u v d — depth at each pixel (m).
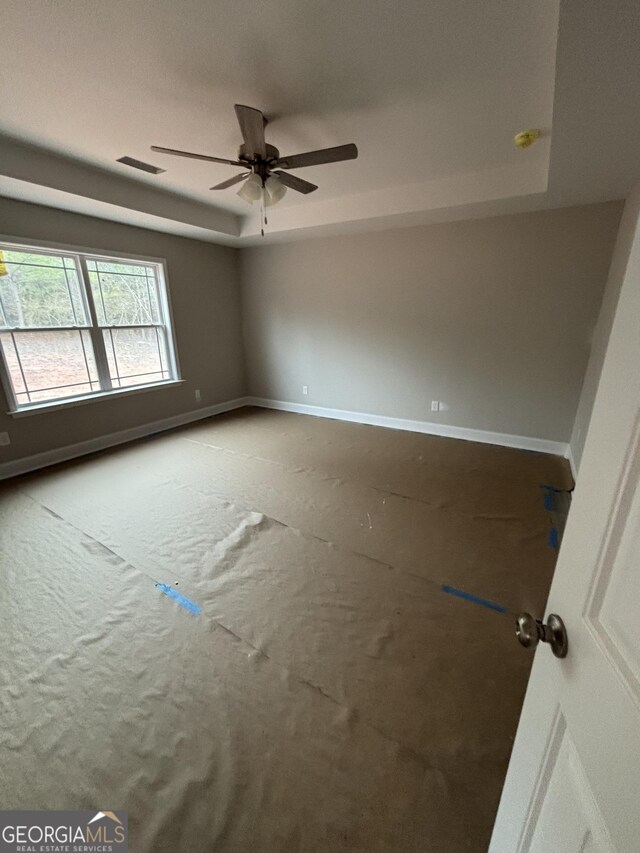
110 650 1.66
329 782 1.19
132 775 1.21
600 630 0.50
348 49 1.65
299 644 1.68
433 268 4.02
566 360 3.61
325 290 4.77
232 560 2.26
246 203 3.93
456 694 1.45
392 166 2.94
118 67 1.76
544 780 0.62
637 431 0.45
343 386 5.00
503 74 1.82
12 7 1.39
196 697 1.46
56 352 3.65
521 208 3.32
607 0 1.11
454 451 3.92
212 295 5.12
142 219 3.73
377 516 2.72
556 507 2.79
